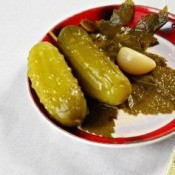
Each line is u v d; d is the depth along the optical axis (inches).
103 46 17.4
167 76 16.5
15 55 18.5
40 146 15.1
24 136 15.4
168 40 17.7
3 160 14.8
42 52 15.4
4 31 19.5
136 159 14.5
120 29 18.0
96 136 14.8
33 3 20.7
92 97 15.6
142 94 15.9
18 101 16.6
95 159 14.6
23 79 17.4
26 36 19.2
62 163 14.6
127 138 14.6
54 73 14.9
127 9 18.2
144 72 16.6
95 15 18.3
